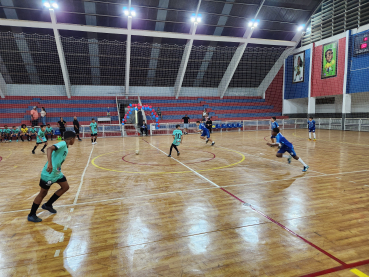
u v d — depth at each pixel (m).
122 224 3.17
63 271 2.21
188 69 22.78
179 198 4.12
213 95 25.70
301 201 3.90
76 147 11.38
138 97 21.66
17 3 15.36
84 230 3.01
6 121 17.42
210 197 4.15
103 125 16.77
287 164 6.76
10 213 3.58
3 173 6.21
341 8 18.52
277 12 19.52
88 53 19.31
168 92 24.58
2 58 18.14
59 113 18.77
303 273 2.14
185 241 2.71
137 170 6.29
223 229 2.99
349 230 2.91
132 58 20.42
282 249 2.53
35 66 19.34
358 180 5.04
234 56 22.20
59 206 3.82
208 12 18.38
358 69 17.16
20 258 2.42
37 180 5.50
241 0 17.89
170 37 19.03
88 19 17.20
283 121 21.72
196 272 2.17
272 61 24.31
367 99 18.28
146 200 4.04
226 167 6.50
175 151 9.55
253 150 9.59
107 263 2.32
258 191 4.43
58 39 16.89
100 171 6.22
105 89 22.84
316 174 5.59
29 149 11.09
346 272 2.14
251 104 24.88
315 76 20.66
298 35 21.78
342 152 8.59
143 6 17.03
